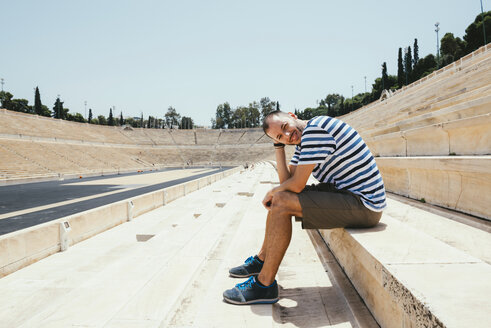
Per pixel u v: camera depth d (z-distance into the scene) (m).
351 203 2.16
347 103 94.31
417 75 64.94
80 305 2.29
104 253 6.14
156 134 91.19
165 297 2.41
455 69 22.52
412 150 5.69
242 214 6.72
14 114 52.38
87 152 54.47
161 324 1.98
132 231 8.02
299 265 3.02
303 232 4.43
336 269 2.79
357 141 2.25
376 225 2.41
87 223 7.32
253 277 2.19
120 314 2.13
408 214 3.73
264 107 130.00
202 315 1.97
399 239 1.98
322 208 2.10
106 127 79.44
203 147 89.69
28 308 3.75
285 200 2.11
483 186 3.22
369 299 2.02
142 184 26.67
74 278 4.79
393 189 5.67
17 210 13.54
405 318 1.40
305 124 2.57
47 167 39.16
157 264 3.30
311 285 2.53
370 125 17.41
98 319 2.06
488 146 3.80
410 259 1.59
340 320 1.96
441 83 18.53
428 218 3.50
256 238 3.94
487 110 4.52
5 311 3.66
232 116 132.00
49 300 3.99
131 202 9.37
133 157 67.94
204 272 3.08
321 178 2.50
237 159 82.31
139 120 140.75
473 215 3.40
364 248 1.83
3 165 34.28
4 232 9.51
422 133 5.15
